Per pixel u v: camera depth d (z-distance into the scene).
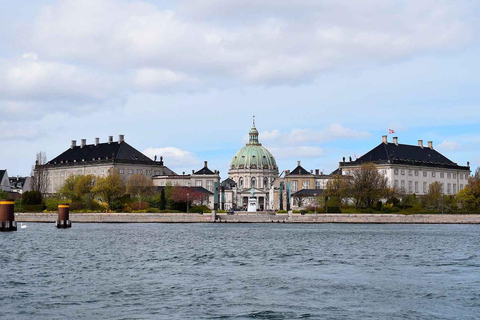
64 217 161.00
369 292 56.75
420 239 120.81
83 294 55.38
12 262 77.38
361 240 118.00
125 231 146.00
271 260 81.62
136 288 58.41
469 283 61.50
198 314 48.28
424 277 65.50
